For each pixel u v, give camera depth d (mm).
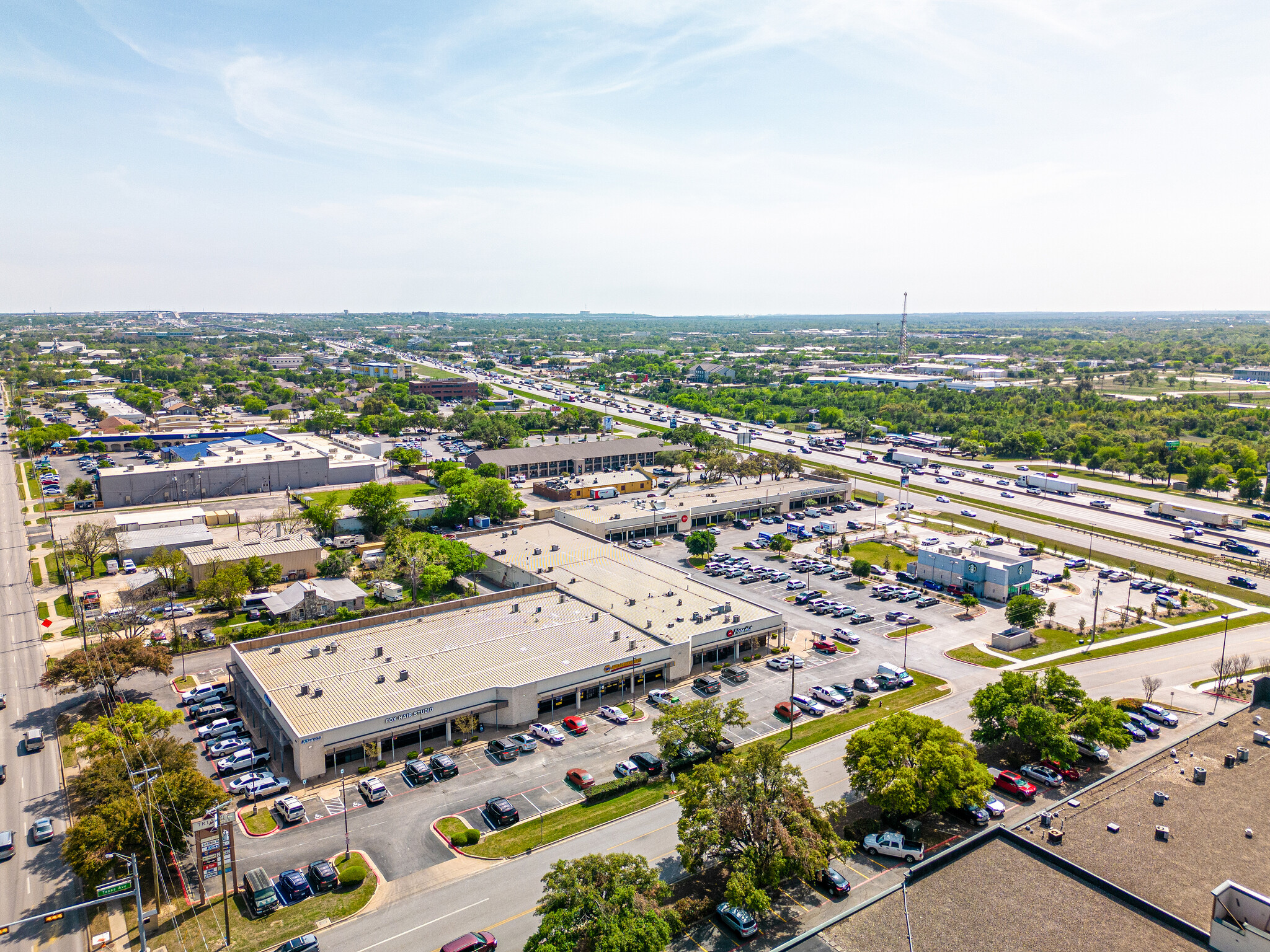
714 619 121188
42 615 134875
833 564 169000
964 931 52438
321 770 85250
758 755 68562
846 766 80188
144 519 183500
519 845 74125
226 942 61656
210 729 94375
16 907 66188
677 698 105000
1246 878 60469
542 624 117875
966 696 107500
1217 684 111375
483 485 194125
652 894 58594
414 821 78062
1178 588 154500
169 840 68062
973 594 150875
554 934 54344
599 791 81812
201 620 133875
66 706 102938
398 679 98500
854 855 73438
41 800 82125
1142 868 61562
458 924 63969
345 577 155250
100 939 61750
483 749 92250
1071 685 91250
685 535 191375
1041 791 85000
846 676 114188
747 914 62375
